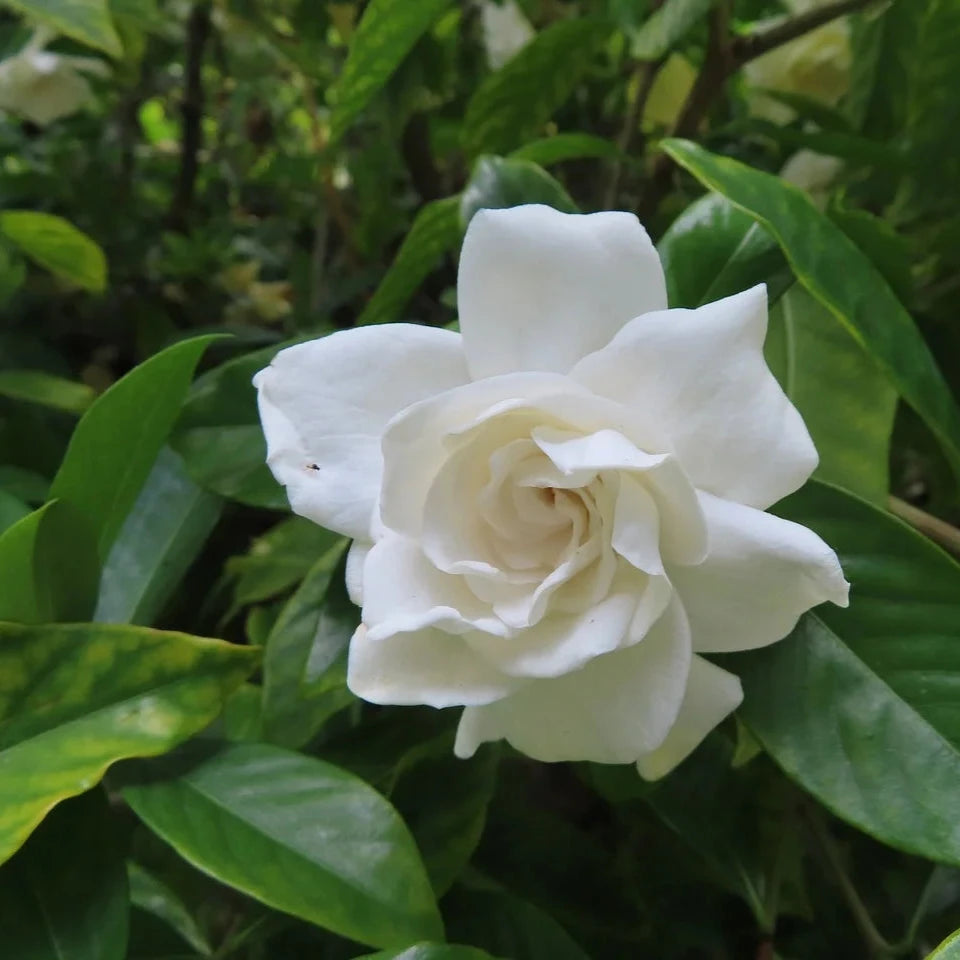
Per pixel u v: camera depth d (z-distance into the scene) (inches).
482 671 8.6
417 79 16.5
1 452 15.0
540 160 13.8
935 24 12.6
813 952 12.4
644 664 8.7
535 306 8.9
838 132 14.3
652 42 12.4
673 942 12.0
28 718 9.5
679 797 11.7
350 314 20.7
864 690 9.4
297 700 11.0
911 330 10.2
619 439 8.3
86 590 10.5
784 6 16.0
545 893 11.8
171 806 9.5
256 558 13.6
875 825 9.0
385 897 9.2
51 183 19.9
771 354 11.5
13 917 9.2
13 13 20.2
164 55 21.5
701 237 10.6
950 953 7.7
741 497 8.6
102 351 21.0
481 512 8.7
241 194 25.1
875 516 9.7
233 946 10.7
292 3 18.7
